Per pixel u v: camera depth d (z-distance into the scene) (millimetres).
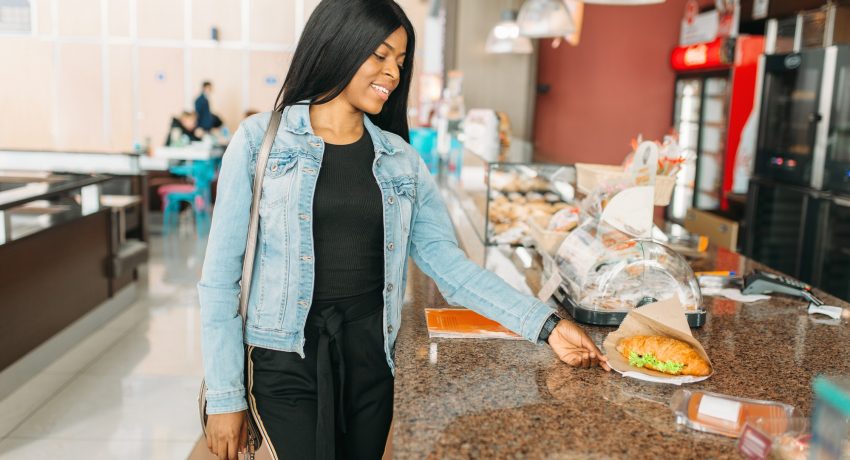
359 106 1430
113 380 3635
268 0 11539
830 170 4125
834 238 4121
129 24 11516
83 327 4344
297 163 1413
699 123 6094
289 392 1463
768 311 1970
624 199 1813
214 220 1414
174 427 3100
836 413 952
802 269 4316
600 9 6750
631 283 1756
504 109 6574
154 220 8781
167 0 11484
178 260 6516
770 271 2465
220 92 11758
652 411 1233
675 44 6750
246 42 11641
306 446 1459
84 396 3428
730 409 1196
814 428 986
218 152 8719
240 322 1439
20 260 3611
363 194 1453
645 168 1938
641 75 6820
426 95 8172
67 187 4168
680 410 1207
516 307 1489
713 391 1341
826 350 1619
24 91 11625
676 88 6711
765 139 4812
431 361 1466
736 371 1460
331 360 1471
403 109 1596
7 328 3482
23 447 2895
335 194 1434
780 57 4570
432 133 5668
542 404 1252
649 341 1430
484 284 1530
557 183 2814
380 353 1530
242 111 11828
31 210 4609
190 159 8562
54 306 3990
